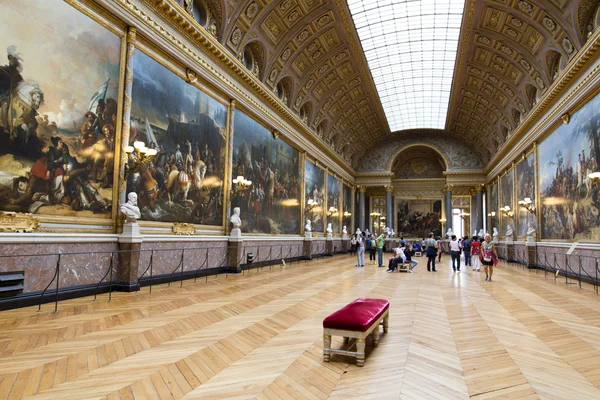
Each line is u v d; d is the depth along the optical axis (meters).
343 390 3.65
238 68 14.66
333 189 31.12
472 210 37.03
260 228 17.88
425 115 33.50
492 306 8.36
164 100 11.30
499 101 24.48
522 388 3.78
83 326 5.75
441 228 38.50
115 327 5.73
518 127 21.73
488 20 17.73
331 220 30.20
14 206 6.98
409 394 3.58
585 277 13.48
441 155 36.81
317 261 22.56
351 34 20.16
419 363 4.48
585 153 13.94
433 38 21.38
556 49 15.57
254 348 4.91
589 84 13.23
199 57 12.69
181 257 11.58
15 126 7.03
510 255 24.38
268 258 18.44
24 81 7.19
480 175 35.16
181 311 7.00
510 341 5.52
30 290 7.18
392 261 16.56
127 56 9.75
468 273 16.48
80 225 8.34
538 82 18.41
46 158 7.61
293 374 4.04
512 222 25.03
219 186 14.17
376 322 4.89
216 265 13.49
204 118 13.30
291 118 20.86
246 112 16.62
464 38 20.00
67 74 8.11
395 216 39.94
